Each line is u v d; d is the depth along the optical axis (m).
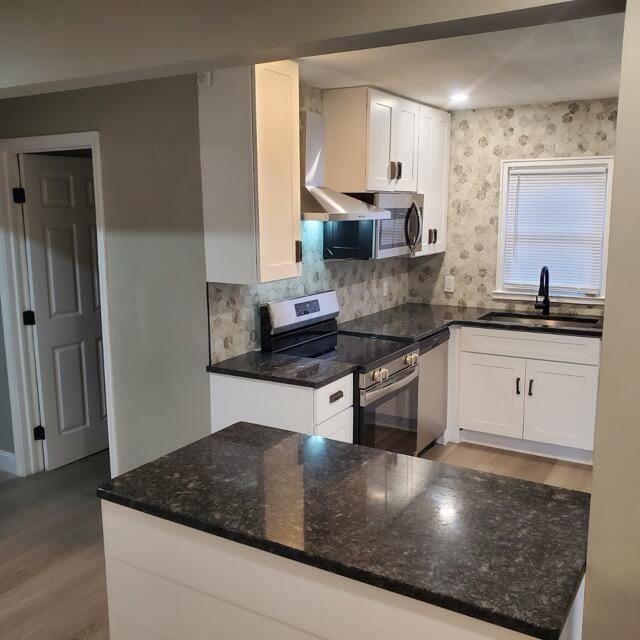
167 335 3.28
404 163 4.20
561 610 1.18
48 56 2.06
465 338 4.50
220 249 3.00
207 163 2.95
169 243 3.16
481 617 1.19
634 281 1.16
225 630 1.55
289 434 2.13
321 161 3.58
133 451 3.51
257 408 3.08
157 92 3.04
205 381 3.21
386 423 3.56
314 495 1.66
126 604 1.72
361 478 1.77
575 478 4.07
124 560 1.70
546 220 4.76
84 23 1.96
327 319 4.00
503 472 4.16
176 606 1.62
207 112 2.90
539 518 1.54
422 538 1.44
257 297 3.52
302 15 1.58
